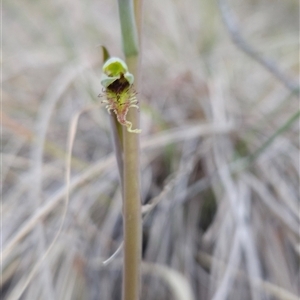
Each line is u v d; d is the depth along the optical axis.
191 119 0.42
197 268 0.31
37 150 0.34
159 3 0.63
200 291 0.31
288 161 0.37
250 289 0.30
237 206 0.32
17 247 0.31
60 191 0.32
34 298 0.29
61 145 0.40
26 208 0.33
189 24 0.60
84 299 0.30
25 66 0.50
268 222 0.33
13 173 0.36
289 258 0.31
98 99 0.40
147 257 0.32
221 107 0.41
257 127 0.40
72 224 0.32
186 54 0.53
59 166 0.37
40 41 0.59
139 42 0.20
